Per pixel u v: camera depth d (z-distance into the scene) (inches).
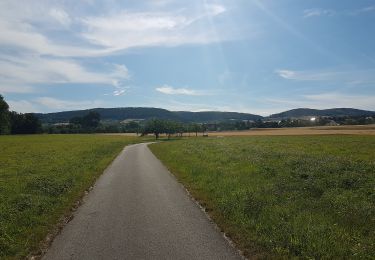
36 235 419.8
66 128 7377.0
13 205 554.3
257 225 425.1
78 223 475.8
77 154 1633.9
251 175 808.3
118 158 1550.2
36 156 1539.1
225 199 571.2
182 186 763.4
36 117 6294.3
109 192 704.4
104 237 411.5
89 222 479.8
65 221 490.9
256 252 352.2
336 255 329.4
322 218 435.5
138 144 3198.8
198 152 1520.7
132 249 370.0
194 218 490.9
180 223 466.0
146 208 554.6
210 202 580.7
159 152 1879.9
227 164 1035.3
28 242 396.5
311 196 570.6
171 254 354.6
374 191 579.5
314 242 355.3
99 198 644.1
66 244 390.9
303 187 622.8
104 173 1013.8
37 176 884.0
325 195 557.0
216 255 350.6
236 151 1481.3
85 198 650.2
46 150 1939.0
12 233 426.0
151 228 445.1
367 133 4074.8
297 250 343.6
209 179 792.9
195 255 351.3
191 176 872.3
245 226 430.0
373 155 1341.0
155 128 4943.4
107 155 1680.6
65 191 695.7
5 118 5280.5
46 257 354.6
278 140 2773.1
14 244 388.8
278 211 473.7
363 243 352.2
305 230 388.8
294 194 576.7
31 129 6171.3
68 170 1016.9
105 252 363.3
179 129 5211.6
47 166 1136.2
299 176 743.1
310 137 3314.5
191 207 558.9
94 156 1539.1
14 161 1322.6
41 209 539.5
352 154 1390.3
